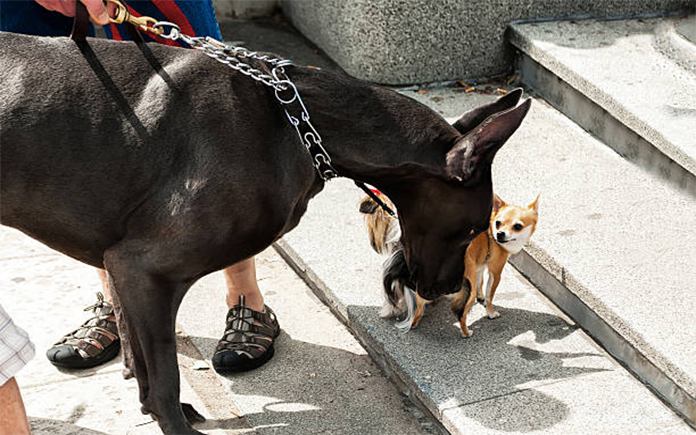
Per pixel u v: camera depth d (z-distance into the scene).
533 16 5.32
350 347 3.96
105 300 3.97
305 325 4.08
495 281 3.79
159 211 2.88
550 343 3.73
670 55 4.86
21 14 3.52
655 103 4.45
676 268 3.80
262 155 2.92
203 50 3.02
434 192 3.18
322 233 4.38
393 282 3.73
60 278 4.40
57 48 2.92
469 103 5.18
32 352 2.99
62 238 2.99
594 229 4.04
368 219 3.79
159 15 3.49
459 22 5.26
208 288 4.32
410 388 3.58
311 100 3.05
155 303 2.96
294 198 3.04
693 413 3.32
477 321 3.86
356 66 5.45
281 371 3.82
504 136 3.02
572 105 4.89
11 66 2.87
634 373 3.59
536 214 3.66
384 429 3.52
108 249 2.97
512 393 3.46
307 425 3.54
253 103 2.96
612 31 5.18
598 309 3.65
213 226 2.89
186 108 2.89
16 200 2.88
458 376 3.54
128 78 2.91
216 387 3.74
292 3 6.21
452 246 3.31
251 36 6.12
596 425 3.30
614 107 4.50
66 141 2.83
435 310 3.91
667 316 3.54
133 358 3.14
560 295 3.94
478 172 3.12
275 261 4.52
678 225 4.06
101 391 3.73
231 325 3.84
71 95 2.85
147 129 2.86
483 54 5.36
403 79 5.37
